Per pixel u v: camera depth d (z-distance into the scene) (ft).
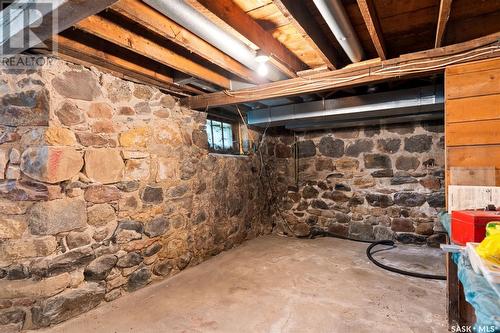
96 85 7.05
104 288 7.14
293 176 14.34
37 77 6.04
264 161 13.97
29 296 6.01
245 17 5.13
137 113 8.07
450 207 5.74
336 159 13.39
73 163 6.51
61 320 6.30
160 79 7.95
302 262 9.90
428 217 11.59
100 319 6.44
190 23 4.61
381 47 5.76
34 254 6.07
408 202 11.96
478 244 3.83
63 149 6.31
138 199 7.99
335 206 13.39
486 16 5.50
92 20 4.98
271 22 5.49
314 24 5.33
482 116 5.55
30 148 6.11
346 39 5.24
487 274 2.96
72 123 6.52
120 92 7.63
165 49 6.49
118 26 5.44
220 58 6.56
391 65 6.48
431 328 5.86
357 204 12.94
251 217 13.03
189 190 9.68
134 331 5.98
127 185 7.70
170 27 5.22
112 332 5.95
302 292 7.61
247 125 12.81
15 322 5.96
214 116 11.67
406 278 8.42
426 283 8.05
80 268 6.68
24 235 6.08
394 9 5.02
